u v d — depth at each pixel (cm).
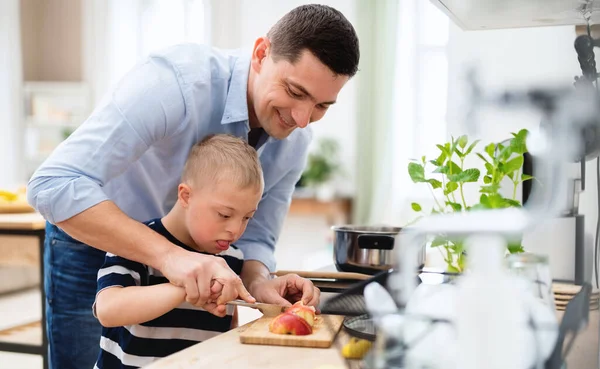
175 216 128
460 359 53
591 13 118
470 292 53
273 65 120
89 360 151
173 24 528
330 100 120
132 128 118
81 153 116
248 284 135
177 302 107
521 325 53
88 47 548
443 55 455
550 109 69
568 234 95
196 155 123
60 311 151
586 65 101
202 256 109
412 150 460
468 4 114
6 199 245
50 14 568
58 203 111
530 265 59
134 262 119
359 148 468
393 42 457
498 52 148
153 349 123
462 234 55
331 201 465
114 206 113
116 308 107
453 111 153
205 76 130
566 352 63
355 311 80
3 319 368
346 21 118
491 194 97
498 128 130
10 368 286
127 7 532
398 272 63
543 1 110
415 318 59
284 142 150
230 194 118
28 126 542
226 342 87
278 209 161
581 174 95
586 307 71
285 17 120
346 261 131
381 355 60
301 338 84
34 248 225
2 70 520
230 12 511
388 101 461
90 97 542
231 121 133
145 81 122
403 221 457
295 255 514
